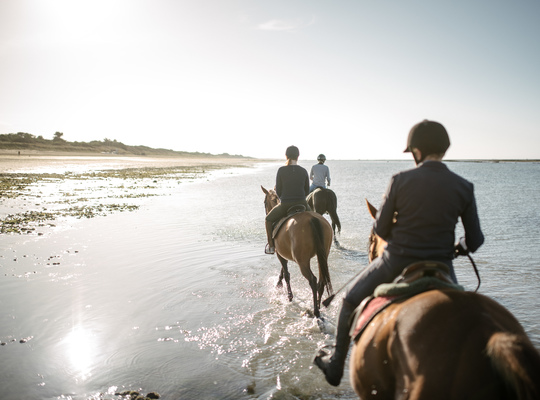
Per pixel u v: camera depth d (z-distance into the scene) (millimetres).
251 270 8656
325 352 3404
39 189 26766
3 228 12781
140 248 10531
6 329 5676
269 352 5145
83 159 94375
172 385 4402
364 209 18391
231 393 4277
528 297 6828
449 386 1894
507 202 21172
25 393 4203
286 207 6969
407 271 2566
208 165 98125
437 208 2555
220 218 15648
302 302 6855
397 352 2180
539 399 1614
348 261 9375
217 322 6031
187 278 8062
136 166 72188
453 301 2168
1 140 135750
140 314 6270
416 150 2787
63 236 11883
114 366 4770
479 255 9719
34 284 7539
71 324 5863
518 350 1729
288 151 7074
